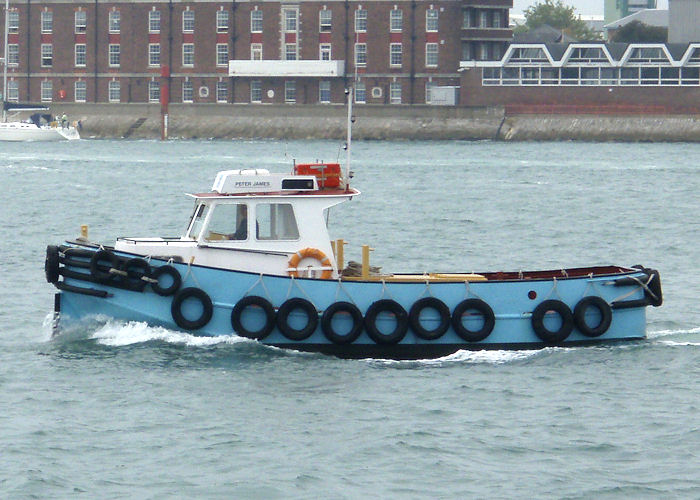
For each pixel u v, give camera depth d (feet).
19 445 278.26
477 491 255.50
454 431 290.76
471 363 345.92
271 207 352.90
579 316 352.69
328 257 354.74
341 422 295.89
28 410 303.07
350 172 363.76
